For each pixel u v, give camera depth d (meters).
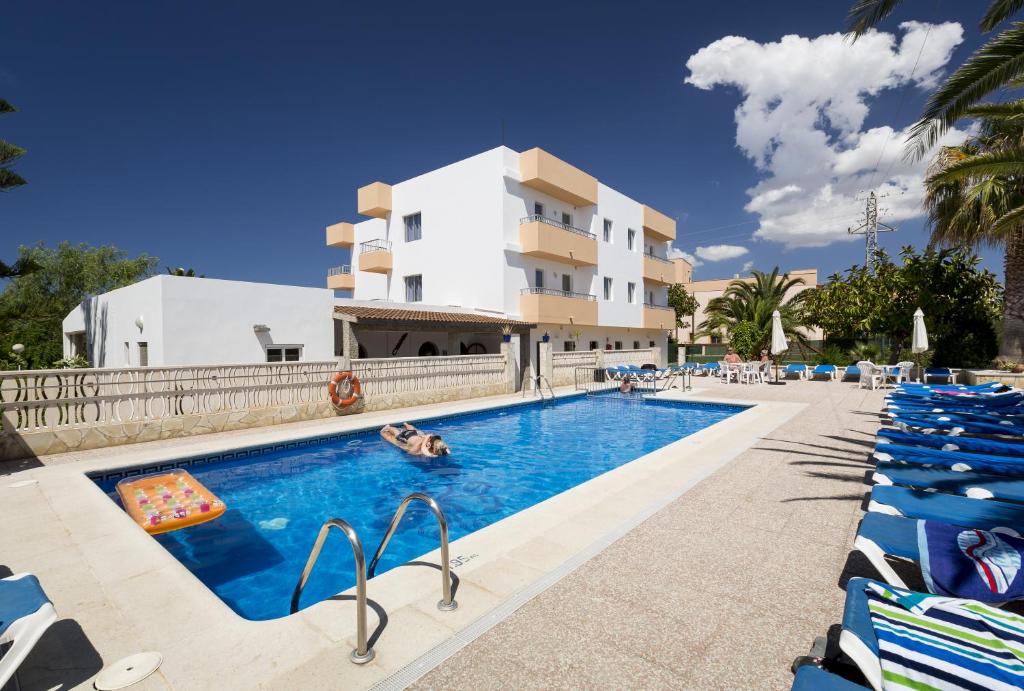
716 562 3.93
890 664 1.98
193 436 9.75
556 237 24.14
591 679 2.55
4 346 23.05
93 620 3.20
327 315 15.71
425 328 17.45
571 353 20.84
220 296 13.36
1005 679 1.86
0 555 4.27
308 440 9.94
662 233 35.06
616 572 3.76
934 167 16.16
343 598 3.44
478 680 2.55
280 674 2.62
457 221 24.20
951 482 4.60
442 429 12.34
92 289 40.41
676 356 42.50
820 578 3.65
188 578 3.80
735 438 8.97
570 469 8.92
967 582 2.80
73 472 7.07
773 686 2.49
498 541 4.36
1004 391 12.27
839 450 8.00
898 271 21.56
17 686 2.37
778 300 33.16
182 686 2.54
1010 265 15.17
